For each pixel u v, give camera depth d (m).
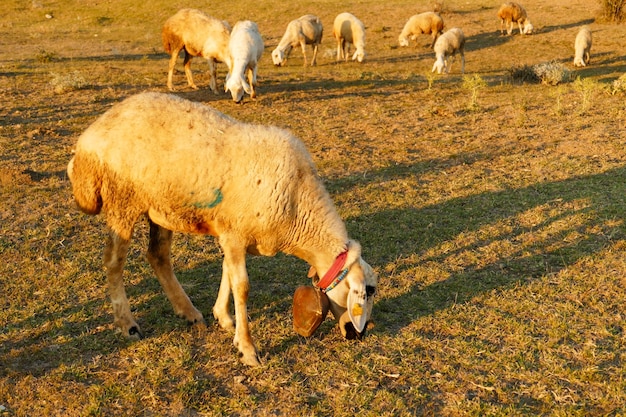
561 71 16.94
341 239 4.73
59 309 5.47
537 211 7.63
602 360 4.64
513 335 5.01
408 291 5.80
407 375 4.53
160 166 4.48
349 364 4.68
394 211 7.79
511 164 9.52
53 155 10.03
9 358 4.71
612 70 18.92
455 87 16.36
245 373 4.59
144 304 5.59
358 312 4.53
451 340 4.96
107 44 26.16
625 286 5.78
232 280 4.68
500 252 6.61
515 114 12.83
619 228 7.00
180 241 6.98
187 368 4.63
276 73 19.02
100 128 4.60
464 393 4.32
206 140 4.50
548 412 4.11
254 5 34.31
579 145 10.33
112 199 4.68
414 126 12.11
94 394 4.29
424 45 26.03
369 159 9.97
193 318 5.23
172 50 15.23
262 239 4.69
